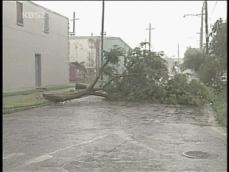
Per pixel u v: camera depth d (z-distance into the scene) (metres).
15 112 18.27
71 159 8.90
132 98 24.36
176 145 10.70
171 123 15.12
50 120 15.55
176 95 23.20
